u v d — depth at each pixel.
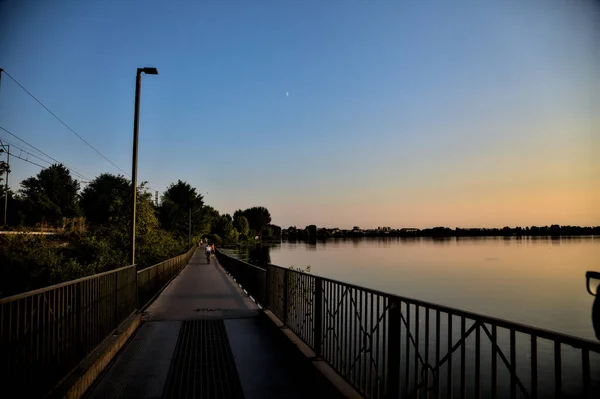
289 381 5.60
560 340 2.24
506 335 18.02
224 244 118.56
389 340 3.89
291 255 98.12
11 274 9.52
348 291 5.01
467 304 36.41
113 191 22.83
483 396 10.08
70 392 4.67
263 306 11.06
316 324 5.93
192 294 14.84
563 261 93.31
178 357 6.69
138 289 10.29
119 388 5.31
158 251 22.69
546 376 12.17
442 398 7.47
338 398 4.56
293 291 7.63
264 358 6.65
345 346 5.00
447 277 56.69
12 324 3.77
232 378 5.70
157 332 8.52
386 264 77.31
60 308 4.87
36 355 4.20
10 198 51.88
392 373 3.81
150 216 23.39
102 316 6.68
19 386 3.86
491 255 117.31
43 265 10.52
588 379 2.10
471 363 12.87
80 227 18.22
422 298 38.91
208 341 7.75
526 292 43.72
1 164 38.50
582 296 41.19
